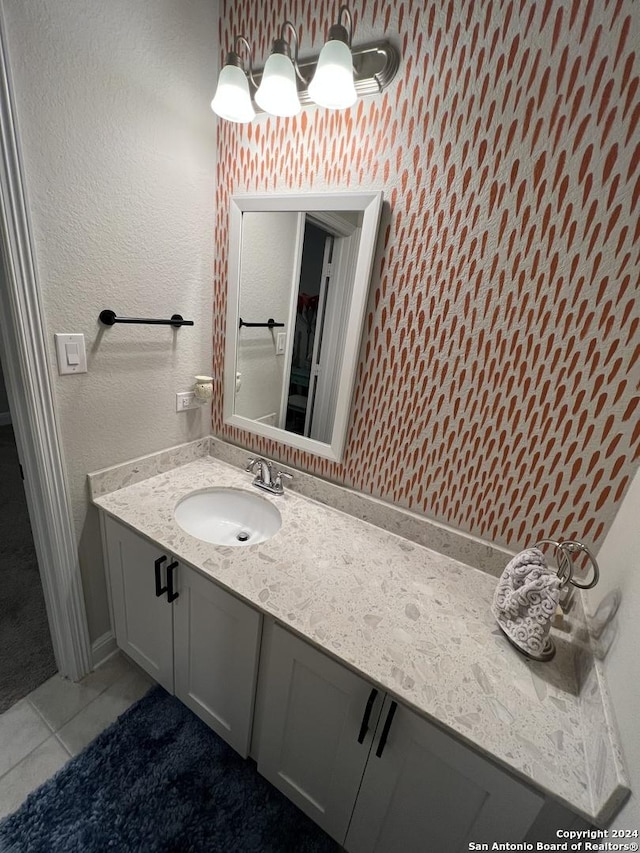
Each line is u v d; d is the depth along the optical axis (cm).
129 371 130
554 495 105
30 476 117
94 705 138
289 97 101
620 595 78
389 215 108
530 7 82
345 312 121
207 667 118
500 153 92
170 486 143
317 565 110
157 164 119
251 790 118
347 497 137
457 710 75
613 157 81
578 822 67
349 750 91
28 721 131
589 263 88
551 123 85
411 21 94
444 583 110
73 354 112
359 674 82
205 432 169
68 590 132
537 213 91
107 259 114
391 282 113
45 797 111
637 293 85
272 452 154
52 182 97
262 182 128
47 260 100
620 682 66
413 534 126
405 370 117
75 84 95
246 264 138
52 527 121
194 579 108
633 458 93
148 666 141
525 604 87
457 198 99
